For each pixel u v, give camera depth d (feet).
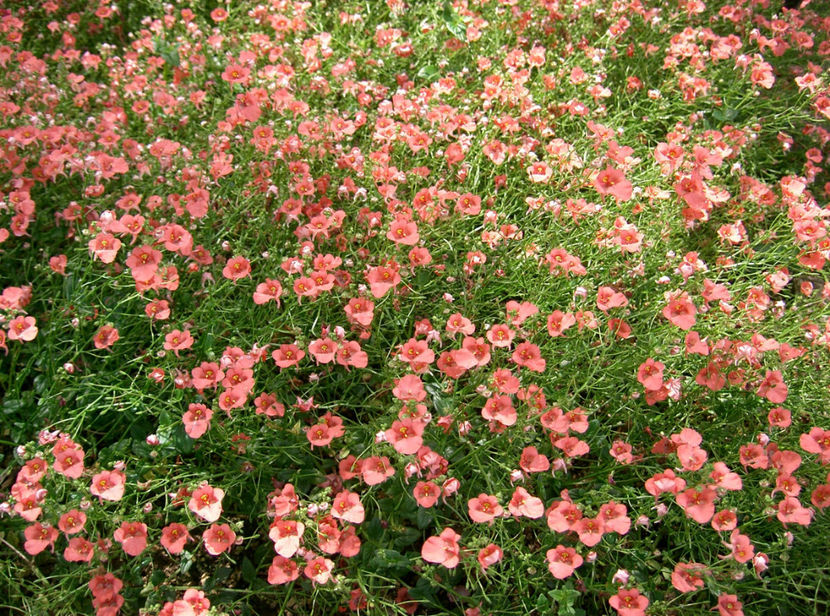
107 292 1.86
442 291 1.89
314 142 2.01
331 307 1.80
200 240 1.87
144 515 1.46
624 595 1.36
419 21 2.68
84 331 1.77
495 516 1.41
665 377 1.67
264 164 1.94
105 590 1.35
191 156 2.02
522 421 1.54
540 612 1.42
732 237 1.96
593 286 1.88
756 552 1.56
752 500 1.58
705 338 1.70
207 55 2.48
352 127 2.08
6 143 1.94
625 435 1.72
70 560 1.36
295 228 1.94
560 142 2.04
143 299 1.76
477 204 1.84
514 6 2.55
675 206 1.98
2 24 2.45
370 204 1.99
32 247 1.89
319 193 1.98
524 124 2.24
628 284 1.88
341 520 1.45
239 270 1.68
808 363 1.78
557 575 1.35
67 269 1.84
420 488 1.43
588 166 2.06
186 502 1.45
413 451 1.39
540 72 2.39
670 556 1.59
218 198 1.93
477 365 1.59
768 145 2.43
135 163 2.02
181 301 1.80
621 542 1.49
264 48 2.42
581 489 1.59
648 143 2.39
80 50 2.67
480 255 1.80
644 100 2.35
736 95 2.47
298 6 2.56
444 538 1.36
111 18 2.74
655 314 1.80
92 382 1.68
